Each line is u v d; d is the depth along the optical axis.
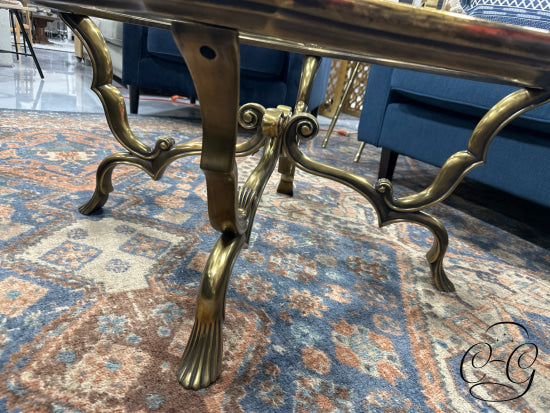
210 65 0.27
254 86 1.76
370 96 1.40
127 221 0.76
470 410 0.45
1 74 2.38
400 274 0.75
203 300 0.42
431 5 1.15
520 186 1.00
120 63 2.52
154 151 0.70
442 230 0.68
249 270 0.66
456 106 1.11
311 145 1.85
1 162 0.93
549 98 0.53
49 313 0.48
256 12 0.23
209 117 0.31
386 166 1.42
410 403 0.45
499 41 0.25
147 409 0.38
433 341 0.57
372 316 0.60
